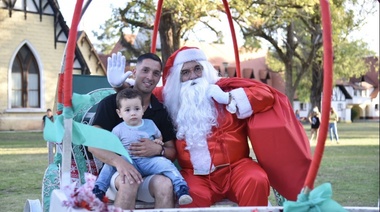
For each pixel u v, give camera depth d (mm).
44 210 3711
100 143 2807
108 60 3617
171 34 15820
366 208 2566
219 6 13352
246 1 13953
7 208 6195
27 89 25922
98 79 4754
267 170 3404
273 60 39156
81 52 26922
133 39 20047
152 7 14758
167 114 3672
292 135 3328
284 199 3584
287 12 16734
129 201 3057
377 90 67312
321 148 2354
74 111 2955
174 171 3230
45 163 10820
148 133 3389
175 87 3789
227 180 3436
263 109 3473
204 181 3457
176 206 3240
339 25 17297
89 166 3701
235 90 3537
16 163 10812
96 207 2438
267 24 21141
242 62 50031
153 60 3557
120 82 3541
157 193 3131
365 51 35781
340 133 27297
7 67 25141
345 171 10180
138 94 3391
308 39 30266
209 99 3607
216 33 15594
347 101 64062
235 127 3562
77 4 2785
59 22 26703
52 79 26625
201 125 3527
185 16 14250
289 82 30625
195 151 3510
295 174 3287
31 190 7500
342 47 31203
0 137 19828
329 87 2328
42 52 26266
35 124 25859
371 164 11484
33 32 25953
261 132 3383
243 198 3230
